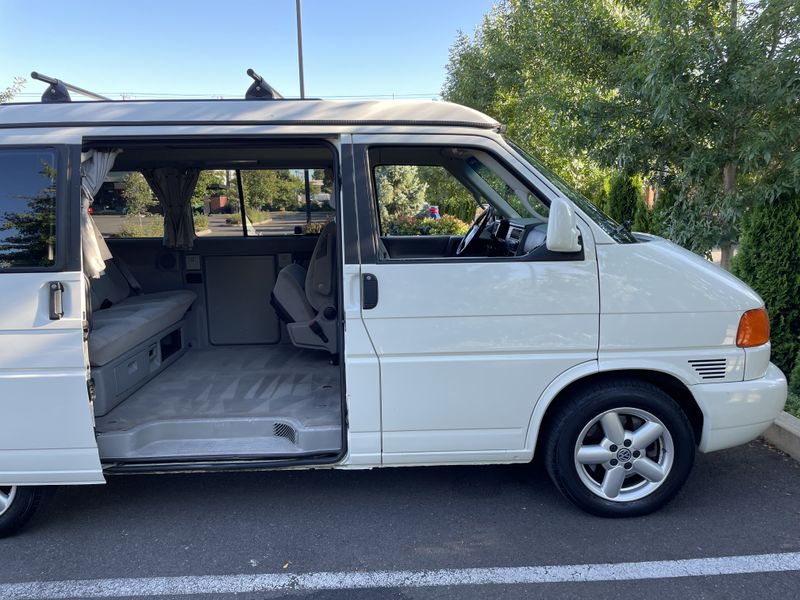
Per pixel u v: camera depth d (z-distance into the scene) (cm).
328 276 404
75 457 296
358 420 303
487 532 310
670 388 325
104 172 309
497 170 312
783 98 427
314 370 423
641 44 521
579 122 552
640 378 313
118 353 351
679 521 316
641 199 838
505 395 302
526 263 296
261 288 495
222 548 301
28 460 294
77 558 295
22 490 307
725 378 305
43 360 287
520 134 1024
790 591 260
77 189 291
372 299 293
